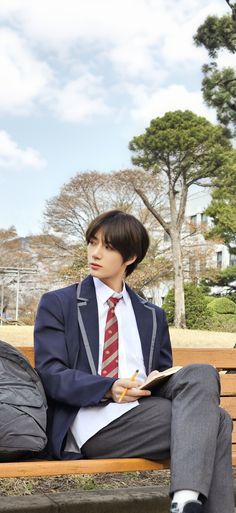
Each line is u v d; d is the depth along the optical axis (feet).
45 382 9.14
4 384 8.74
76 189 115.96
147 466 8.91
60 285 123.34
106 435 8.97
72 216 118.42
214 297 120.78
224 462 8.41
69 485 12.41
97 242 9.75
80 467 8.57
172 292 107.24
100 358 9.53
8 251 140.05
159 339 10.11
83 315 9.57
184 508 7.59
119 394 8.87
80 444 8.98
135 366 9.74
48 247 121.08
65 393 8.91
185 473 7.79
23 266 138.92
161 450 8.84
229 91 66.33
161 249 123.54
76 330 9.51
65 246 120.98
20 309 150.61
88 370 9.39
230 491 8.30
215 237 111.75
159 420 8.81
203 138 104.37
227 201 108.68
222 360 11.93
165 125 107.14
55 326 9.45
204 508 8.18
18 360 9.00
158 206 116.98
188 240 120.06
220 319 98.22
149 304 10.32
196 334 61.41
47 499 11.21
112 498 11.37
